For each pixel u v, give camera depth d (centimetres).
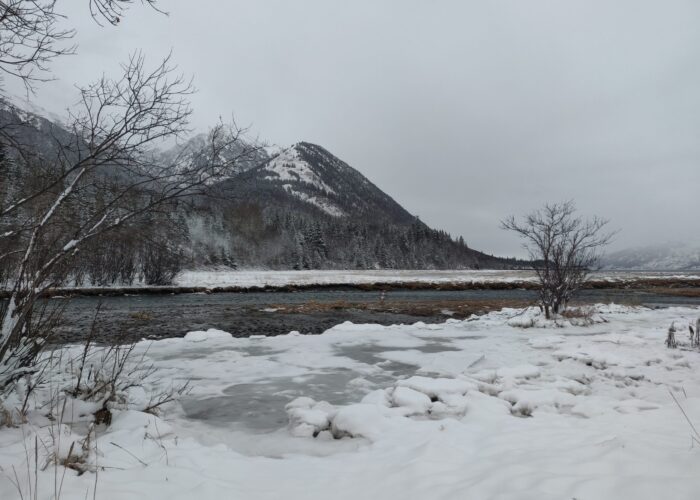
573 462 323
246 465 381
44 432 407
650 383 684
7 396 471
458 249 14762
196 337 1137
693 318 1585
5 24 325
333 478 351
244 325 1628
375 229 13662
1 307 476
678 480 262
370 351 984
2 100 359
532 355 922
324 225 11956
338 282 4531
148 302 2547
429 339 1148
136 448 394
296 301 2736
